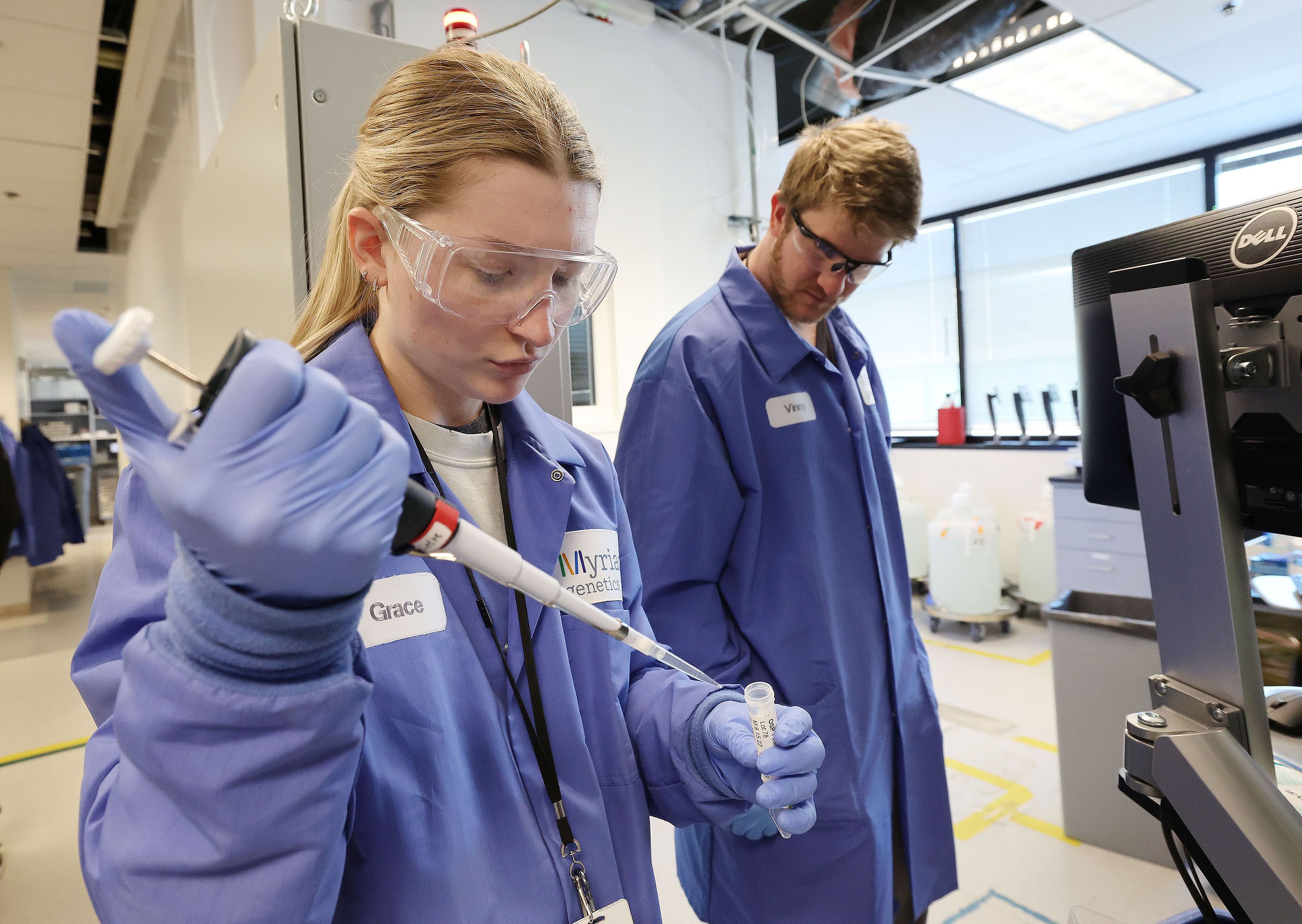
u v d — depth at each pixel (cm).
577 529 75
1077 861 194
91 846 44
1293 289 66
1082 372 87
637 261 267
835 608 123
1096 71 274
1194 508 67
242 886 40
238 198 140
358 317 70
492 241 54
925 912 132
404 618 59
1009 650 349
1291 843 56
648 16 255
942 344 460
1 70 307
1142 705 192
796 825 65
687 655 116
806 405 128
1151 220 375
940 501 438
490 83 55
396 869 54
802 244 122
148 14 268
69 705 318
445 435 69
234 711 38
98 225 585
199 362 188
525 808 62
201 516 35
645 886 69
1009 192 414
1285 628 137
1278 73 278
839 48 270
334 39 115
